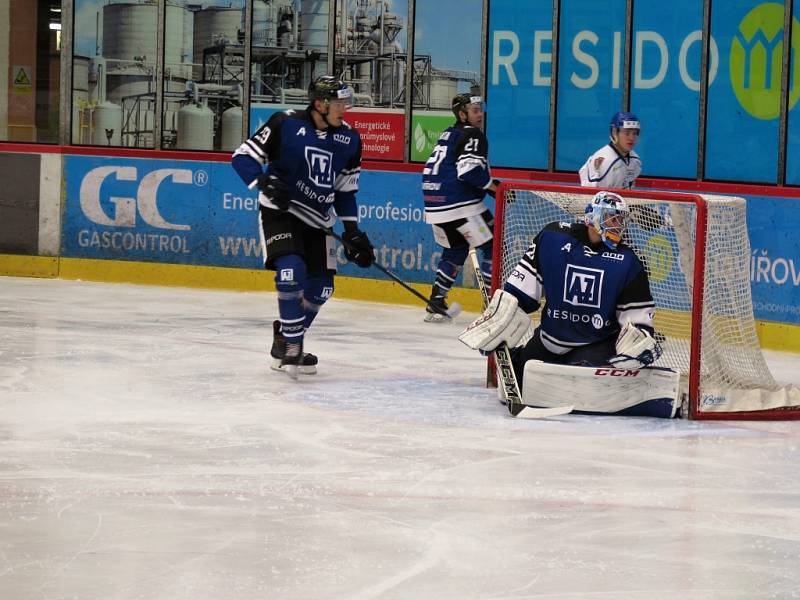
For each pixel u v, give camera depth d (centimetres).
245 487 723
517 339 948
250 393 1002
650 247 1095
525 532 649
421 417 928
